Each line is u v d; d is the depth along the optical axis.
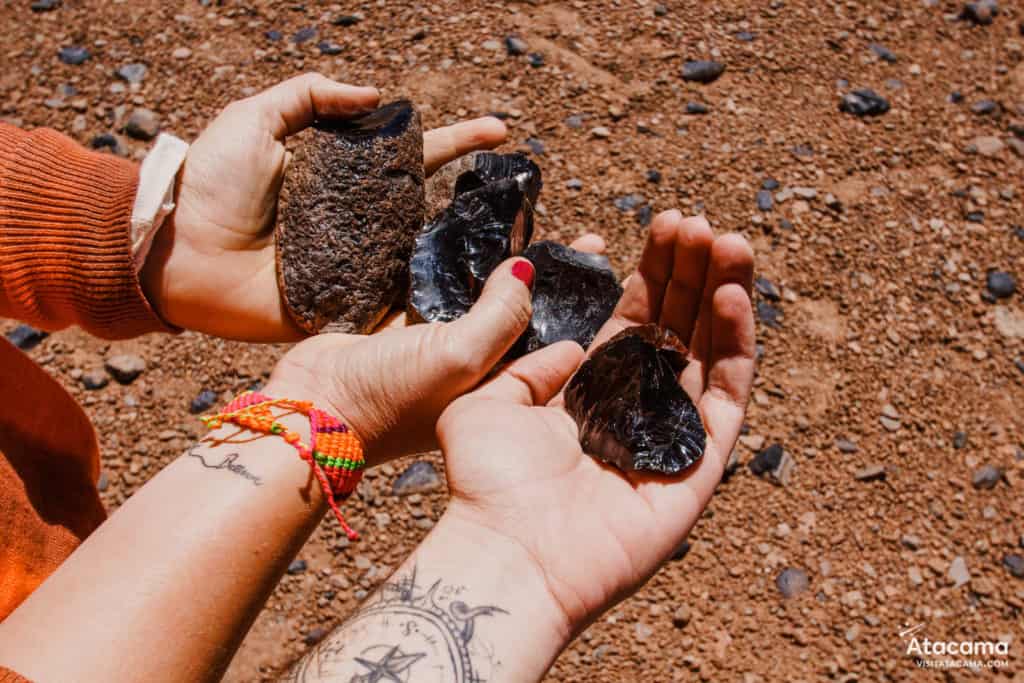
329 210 0.76
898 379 1.01
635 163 1.12
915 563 0.94
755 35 1.27
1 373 0.65
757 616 0.92
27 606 0.57
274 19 1.25
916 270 1.07
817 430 0.99
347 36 1.23
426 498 0.96
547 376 0.71
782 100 1.20
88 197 0.70
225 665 0.60
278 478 0.62
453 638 0.60
